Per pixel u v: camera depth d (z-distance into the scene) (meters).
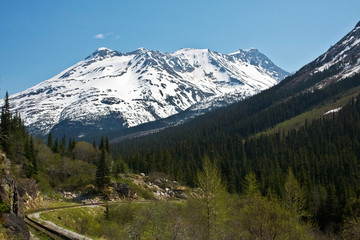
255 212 35.81
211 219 38.47
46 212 47.50
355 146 124.25
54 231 31.22
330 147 128.25
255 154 142.38
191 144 177.12
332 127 153.12
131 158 128.50
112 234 43.97
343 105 190.75
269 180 79.94
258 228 34.78
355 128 142.50
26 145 80.75
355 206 58.53
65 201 69.44
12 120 98.44
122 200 77.31
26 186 57.53
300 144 148.00
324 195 80.44
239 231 38.91
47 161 93.25
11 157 65.56
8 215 20.94
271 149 151.12
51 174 88.19
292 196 44.59
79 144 120.00
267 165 116.56
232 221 43.31
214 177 40.75
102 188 78.56
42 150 98.56
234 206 51.31
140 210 48.44
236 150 161.50
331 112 188.12
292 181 46.22
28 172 72.12
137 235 34.22
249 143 163.12
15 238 19.23
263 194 74.75
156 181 101.94
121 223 52.34
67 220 47.94
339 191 75.81
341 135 144.75
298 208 44.16
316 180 100.69
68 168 92.44
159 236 31.64
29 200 54.50
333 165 107.56
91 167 100.19
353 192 70.94
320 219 70.69
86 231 43.50
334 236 55.44
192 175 113.12
